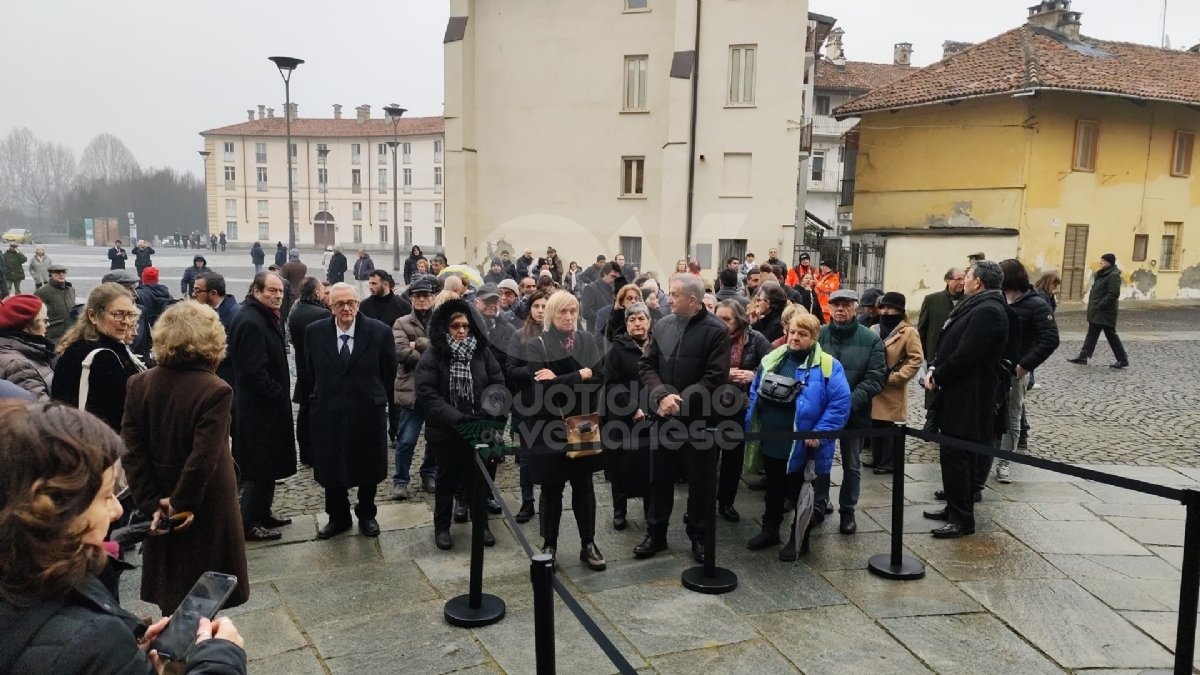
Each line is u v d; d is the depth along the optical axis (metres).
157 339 3.38
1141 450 7.61
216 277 5.79
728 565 4.81
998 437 5.99
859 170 26.05
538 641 2.66
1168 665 3.66
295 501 5.87
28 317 3.96
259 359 4.84
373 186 70.12
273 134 70.06
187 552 3.40
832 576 4.66
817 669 3.61
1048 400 9.96
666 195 22.47
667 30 23.11
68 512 1.36
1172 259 24.77
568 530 5.49
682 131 22.12
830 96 37.88
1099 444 7.83
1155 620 4.11
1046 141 21.53
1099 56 23.98
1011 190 21.64
